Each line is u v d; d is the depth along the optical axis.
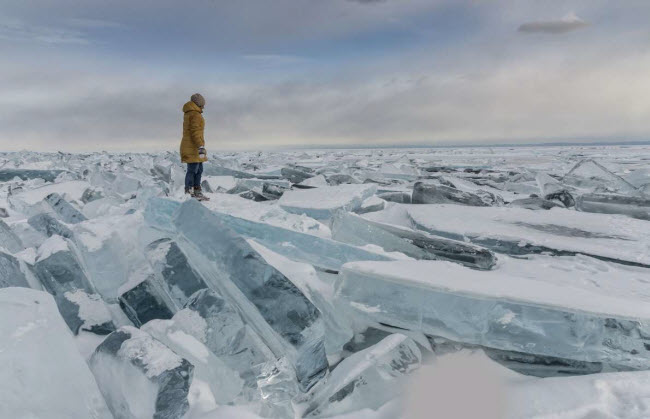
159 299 2.73
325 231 4.83
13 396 1.54
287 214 5.13
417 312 2.47
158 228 3.54
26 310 1.91
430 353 2.38
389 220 6.46
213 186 9.55
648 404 1.93
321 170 15.65
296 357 2.08
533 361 2.37
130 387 1.81
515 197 9.48
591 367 2.33
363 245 4.05
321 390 2.10
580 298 2.49
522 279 2.85
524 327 2.33
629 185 9.55
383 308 2.54
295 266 2.89
